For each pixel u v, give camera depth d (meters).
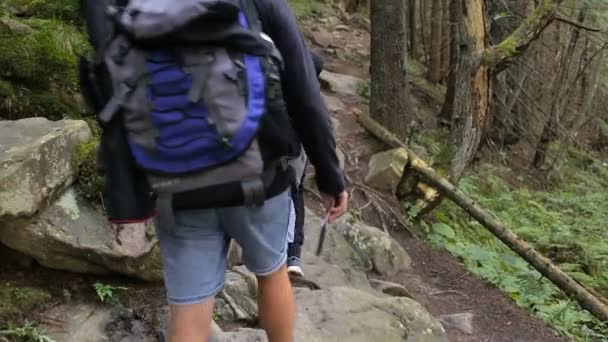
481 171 9.66
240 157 2.06
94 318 3.26
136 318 3.32
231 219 2.26
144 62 2.03
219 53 2.03
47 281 3.36
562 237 7.77
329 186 2.44
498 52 6.39
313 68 2.27
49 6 4.63
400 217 6.20
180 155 2.04
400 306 4.14
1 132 3.42
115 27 2.08
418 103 10.78
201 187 2.08
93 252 3.30
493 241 6.88
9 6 4.52
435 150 8.69
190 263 2.28
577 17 11.33
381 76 7.53
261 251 2.36
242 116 2.04
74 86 4.17
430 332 4.06
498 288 5.48
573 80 13.77
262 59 2.08
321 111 2.24
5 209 3.06
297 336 3.57
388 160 6.60
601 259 7.65
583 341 5.00
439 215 6.72
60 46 4.27
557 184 11.78
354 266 5.04
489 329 4.77
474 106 6.64
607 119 15.02
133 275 3.44
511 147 12.37
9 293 3.22
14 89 3.96
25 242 3.21
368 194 6.30
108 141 2.11
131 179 2.13
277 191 2.28
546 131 11.95
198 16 1.97
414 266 5.57
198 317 2.31
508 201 8.67
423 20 13.13
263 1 2.15
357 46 12.21
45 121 3.61
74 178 3.47
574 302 5.52
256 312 3.73
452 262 5.76
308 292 4.07
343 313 3.90
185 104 2.01
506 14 8.28
